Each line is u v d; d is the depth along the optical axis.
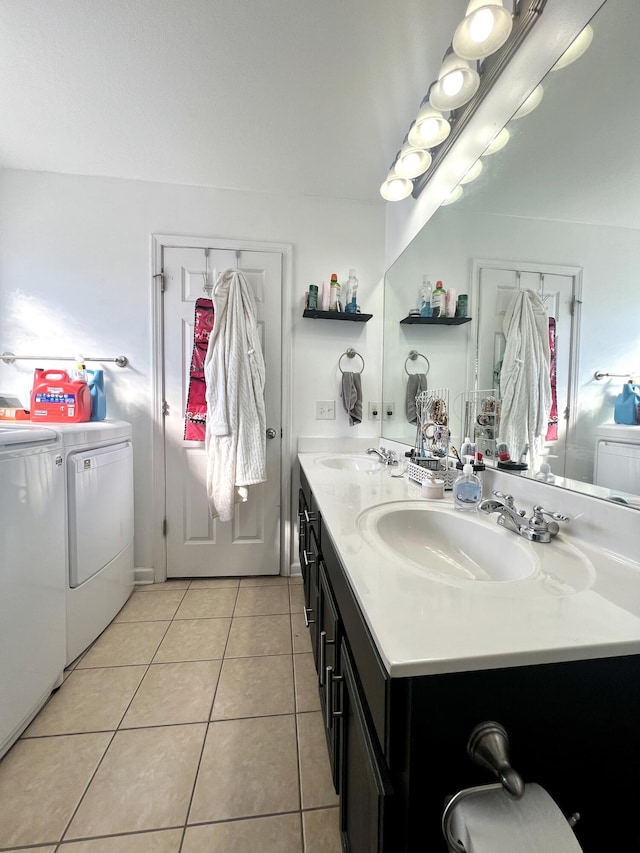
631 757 0.50
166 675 1.40
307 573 1.56
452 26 1.14
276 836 0.88
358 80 1.34
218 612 1.83
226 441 1.94
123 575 1.87
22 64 1.29
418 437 1.60
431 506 1.06
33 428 1.37
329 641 0.95
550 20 0.87
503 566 0.81
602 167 0.77
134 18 1.13
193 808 0.94
